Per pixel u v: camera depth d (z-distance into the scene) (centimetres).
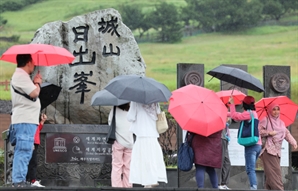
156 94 1000
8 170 1271
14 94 974
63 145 1331
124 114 1146
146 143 1035
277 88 1446
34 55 1063
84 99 1380
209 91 1055
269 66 1454
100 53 1396
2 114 2966
